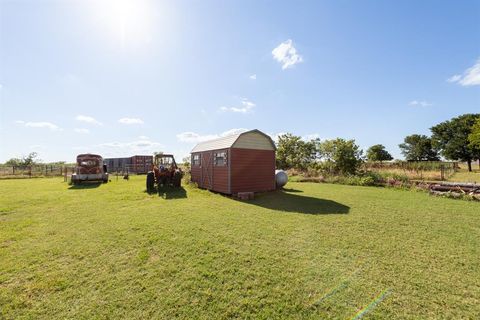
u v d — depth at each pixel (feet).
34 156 111.24
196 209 24.35
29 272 10.89
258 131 37.70
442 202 27.91
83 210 23.71
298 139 97.14
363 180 46.85
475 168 133.28
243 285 9.76
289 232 16.65
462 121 128.06
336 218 20.57
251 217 20.94
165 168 42.22
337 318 7.83
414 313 8.07
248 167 36.70
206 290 9.40
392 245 14.24
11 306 8.46
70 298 8.93
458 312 8.13
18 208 24.64
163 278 10.35
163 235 15.92
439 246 14.08
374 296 9.02
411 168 85.15
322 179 53.72
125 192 36.86
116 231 16.80
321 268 11.26
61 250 13.42
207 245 14.14
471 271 11.00
